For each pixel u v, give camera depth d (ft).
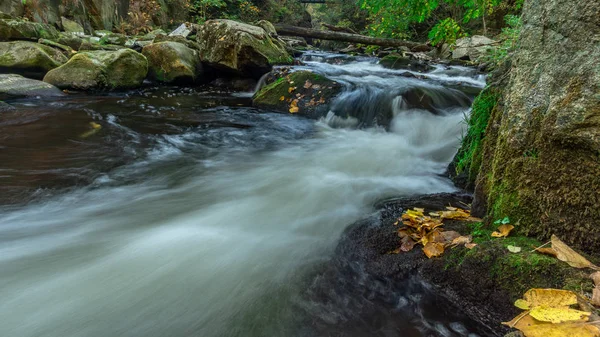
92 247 7.28
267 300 5.82
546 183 5.42
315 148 14.89
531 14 5.72
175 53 26.89
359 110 18.30
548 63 5.35
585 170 4.96
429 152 14.15
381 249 6.66
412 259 6.15
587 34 4.83
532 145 5.57
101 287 6.09
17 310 5.54
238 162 13.06
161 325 5.36
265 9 66.23
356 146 15.15
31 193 9.36
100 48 28.73
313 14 116.16
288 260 6.88
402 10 18.11
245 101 23.43
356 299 5.79
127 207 9.20
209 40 27.27
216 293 5.99
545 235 5.47
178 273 6.50
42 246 7.27
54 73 22.59
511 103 5.99
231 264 6.77
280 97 21.11
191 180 11.23
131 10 46.42
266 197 9.98
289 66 27.30
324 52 46.39
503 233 5.90
